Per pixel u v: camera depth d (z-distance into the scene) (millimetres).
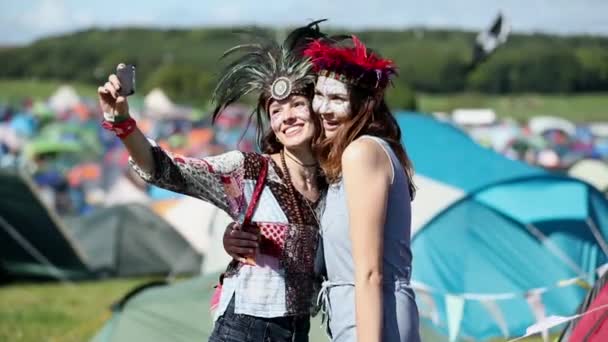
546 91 99188
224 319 4754
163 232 20797
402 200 4305
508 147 47375
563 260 11859
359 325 4137
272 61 4820
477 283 11664
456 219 11992
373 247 4168
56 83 119250
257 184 4750
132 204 21422
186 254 20094
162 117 52750
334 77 4430
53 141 44000
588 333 5418
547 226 12000
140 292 9055
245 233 4711
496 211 12094
